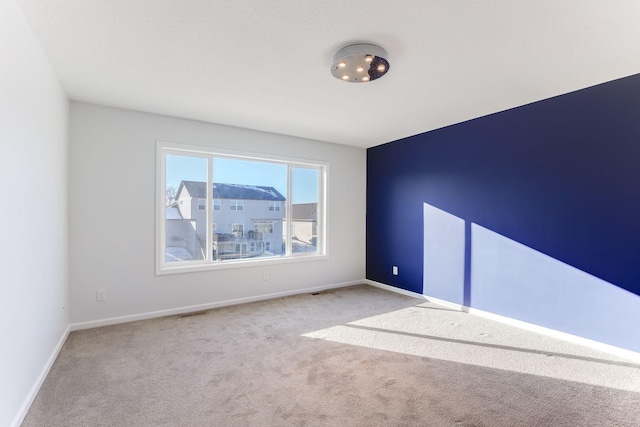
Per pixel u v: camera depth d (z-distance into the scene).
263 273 4.38
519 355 2.70
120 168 3.41
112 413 1.89
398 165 4.84
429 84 2.82
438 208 4.24
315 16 1.88
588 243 2.89
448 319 3.60
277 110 3.50
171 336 3.05
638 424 1.82
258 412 1.91
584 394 2.12
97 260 3.30
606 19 1.88
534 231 3.27
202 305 3.91
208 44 2.19
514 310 3.42
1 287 1.59
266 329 3.26
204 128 3.90
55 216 2.62
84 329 3.21
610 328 2.76
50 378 2.28
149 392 2.12
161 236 3.68
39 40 2.13
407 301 4.32
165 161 3.75
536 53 2.29
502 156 3.55
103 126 3.33
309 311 3.86
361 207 5.38
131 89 2.93
